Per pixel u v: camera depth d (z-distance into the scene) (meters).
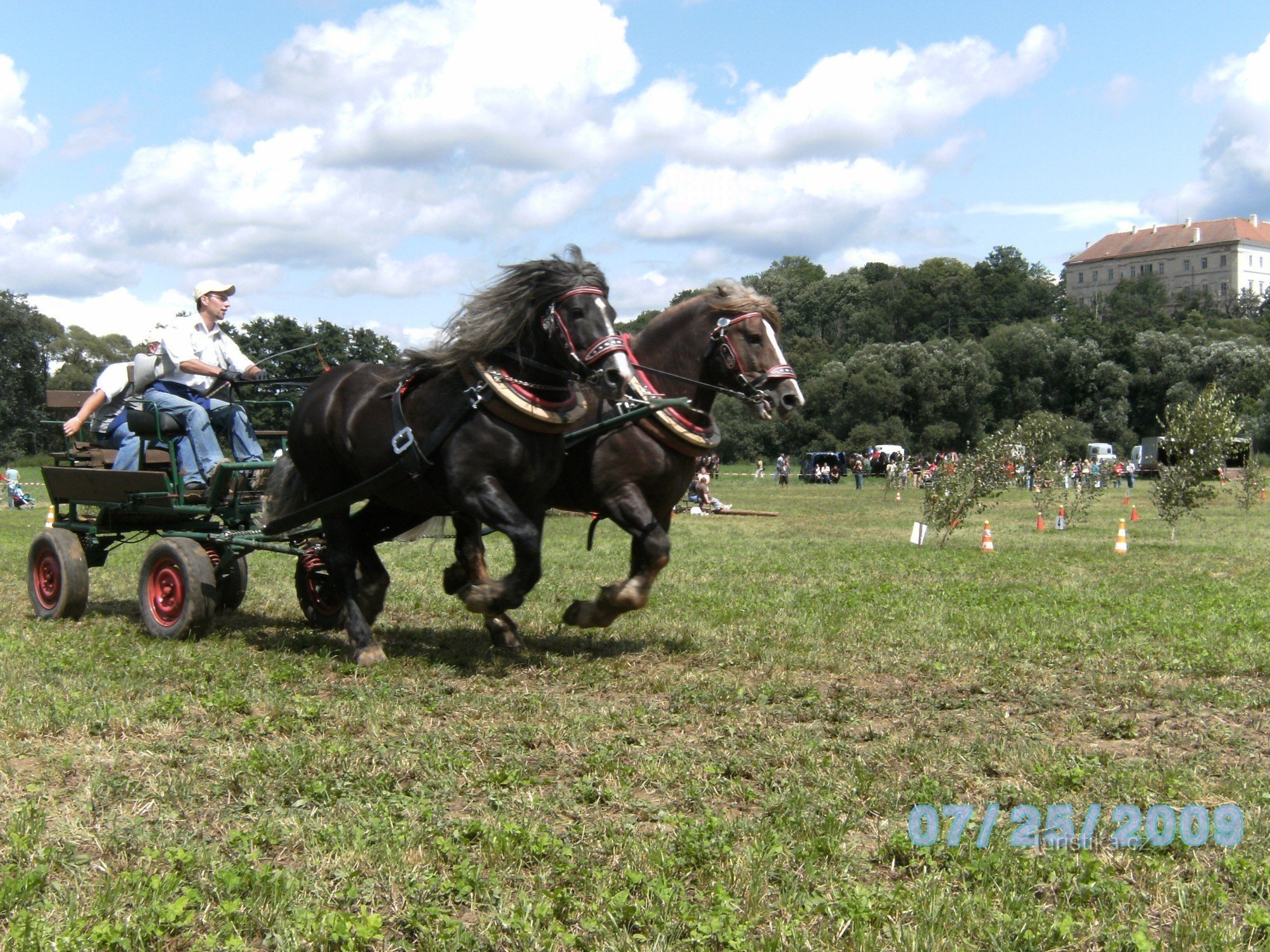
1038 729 6.17
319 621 9.46
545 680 7.42
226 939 3.56
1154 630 9.55
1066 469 47.31
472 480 7.15
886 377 74.19
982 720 6.37
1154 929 3.70
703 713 6.48
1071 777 5.11
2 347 67.12
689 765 5.33
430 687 7.10
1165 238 159.38
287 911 3.73
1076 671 7.88
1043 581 13.80
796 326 118.81
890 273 130.62
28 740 5.78
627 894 3.77
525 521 7.17
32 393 69.88
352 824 4.47
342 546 8.07
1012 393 82.50
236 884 3.85
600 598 7.90
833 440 74.25
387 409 7.64
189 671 7.32
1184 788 5.02
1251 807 4.74
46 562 10.05
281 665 7.58
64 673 7.30
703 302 8.12
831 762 5.44
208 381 9.55
